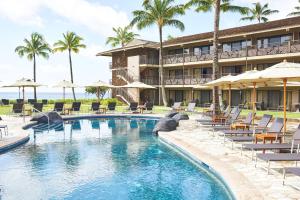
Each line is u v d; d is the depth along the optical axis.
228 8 30.48
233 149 12.16
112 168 10.85
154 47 45.69
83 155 12.94
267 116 13.94
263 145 10.02
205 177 9.69
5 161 11.80
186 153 12.30
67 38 56.56
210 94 42.88
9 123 21.48
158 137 17.20
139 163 11.56
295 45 31.47
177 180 9.42
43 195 8.17
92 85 33.31
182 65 43.50
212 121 18.95
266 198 6.56
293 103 34.72
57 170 10.56
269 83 18.16
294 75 10.83
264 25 37.28
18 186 8.88
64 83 32.66
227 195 8.03
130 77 47.19
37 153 13.24
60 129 21.02
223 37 37.75
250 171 8.78
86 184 9.09
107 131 20.25
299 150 9.73
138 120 27.12
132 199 7.90
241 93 40.19
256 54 34.84
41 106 27.59
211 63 40.03
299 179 7.95
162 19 39.34
